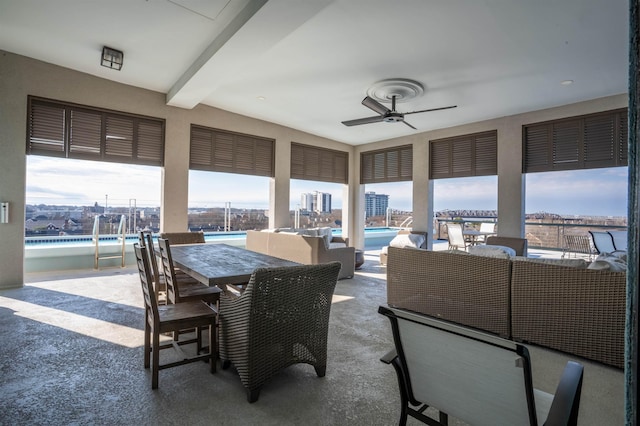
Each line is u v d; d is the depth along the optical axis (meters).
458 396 1.18
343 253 5.22
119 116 5.01
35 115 4.38
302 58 3.91
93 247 5.55
